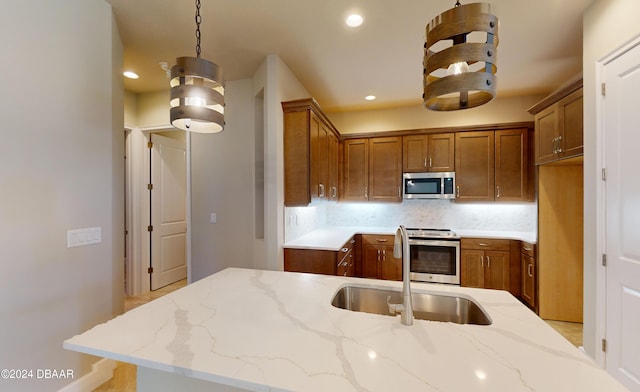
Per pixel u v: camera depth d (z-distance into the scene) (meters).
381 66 3.01
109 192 2.07
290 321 1.15
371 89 3.65
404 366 0.85
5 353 1.50
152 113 3.64
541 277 3.13
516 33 2.40
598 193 1.97
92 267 1.94
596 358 1.99
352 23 2.27
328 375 0.81
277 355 0.91
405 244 1.14
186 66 1.34
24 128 1.57
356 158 4.32
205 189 3.46
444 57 0.95
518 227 3.99
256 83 3.10
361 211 4.61
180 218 4.38
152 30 2.35
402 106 4.34
